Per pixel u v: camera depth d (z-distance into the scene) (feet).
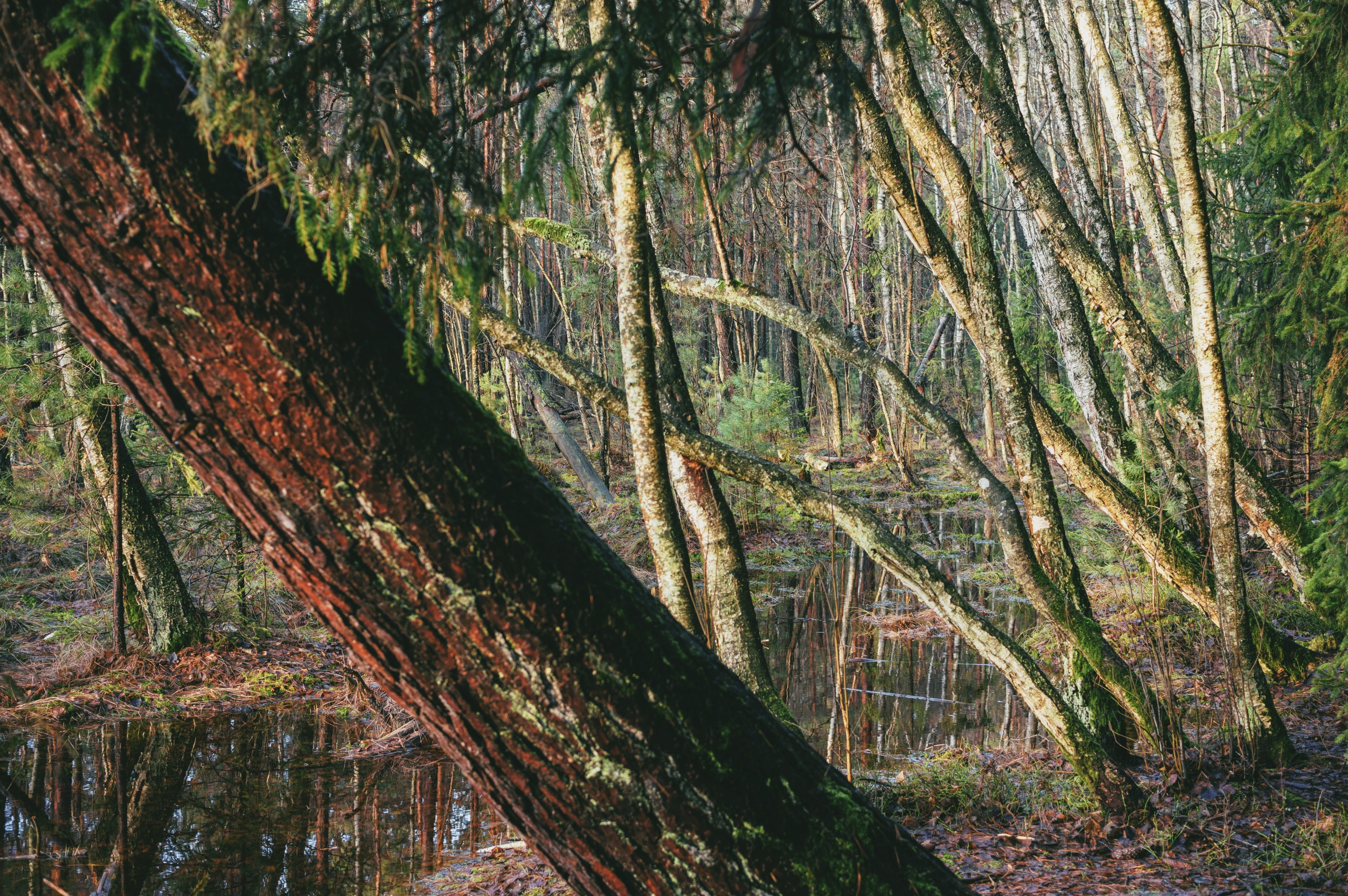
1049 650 25.14
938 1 17.03
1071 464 19.39
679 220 33.83
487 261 4.99
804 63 6.13
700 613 18.43
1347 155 17.88
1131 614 24.63
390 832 16.28
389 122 4.54
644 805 4.56
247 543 29.48
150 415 4.17
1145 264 55.47
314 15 4.70
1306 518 23.26
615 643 4.57
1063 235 21.89
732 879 4.65
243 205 4.08
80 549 30.22
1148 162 38.83
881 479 60.64
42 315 24.91
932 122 15.58
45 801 17.79
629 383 9.48
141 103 3.88
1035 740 19.66
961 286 16.49
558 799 4.57
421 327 4.57
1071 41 38.17
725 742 4.80
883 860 5.26
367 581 4.26
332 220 4.34
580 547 4.69
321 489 4.14
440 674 4.39
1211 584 19.40
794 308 15.11
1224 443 15.87
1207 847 13.29
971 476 15.61
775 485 13.79
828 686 24.48
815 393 82.28
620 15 6.33
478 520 4.32
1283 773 15.42
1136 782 14.37
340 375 4.13
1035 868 12.87
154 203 3.87
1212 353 15.74
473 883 13.87
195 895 13.89
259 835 16.20
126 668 25.61
